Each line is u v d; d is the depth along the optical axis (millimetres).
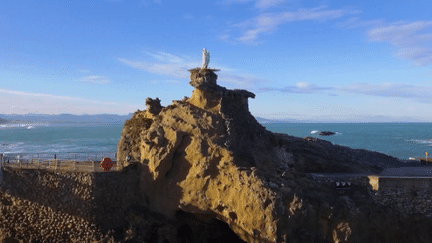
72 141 102312
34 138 112625
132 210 24438
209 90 25266
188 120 24859
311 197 20797
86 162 28625
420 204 21031
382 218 20781
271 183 21109
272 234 20562
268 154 25188
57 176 24719
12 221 25250
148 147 25141
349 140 126438
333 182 21734
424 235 20844
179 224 25234
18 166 26125
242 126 25406
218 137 23641
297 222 20578
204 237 26203
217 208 22641
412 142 115750
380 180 21188
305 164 25500
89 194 24000
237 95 26500
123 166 25953
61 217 24453
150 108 27984
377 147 99000
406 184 21156
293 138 29422
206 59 25875
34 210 24906
